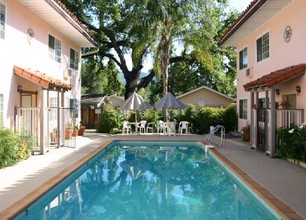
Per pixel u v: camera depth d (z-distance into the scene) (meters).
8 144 10.00
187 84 37.94
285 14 13.27
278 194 7.05
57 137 14.84
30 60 13.97
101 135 21.38
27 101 13.95
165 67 23.06
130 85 30.34
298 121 11.89
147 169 11.77
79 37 19.09
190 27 22.34
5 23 11.76
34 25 14.38
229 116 22.08
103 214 6.93
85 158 11.73
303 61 11.67
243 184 8.66
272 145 12.02
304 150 9.96
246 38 19.09
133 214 6.92
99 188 9.09
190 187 9.16
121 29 28.31
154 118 24.00
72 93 20.39
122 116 23.69
